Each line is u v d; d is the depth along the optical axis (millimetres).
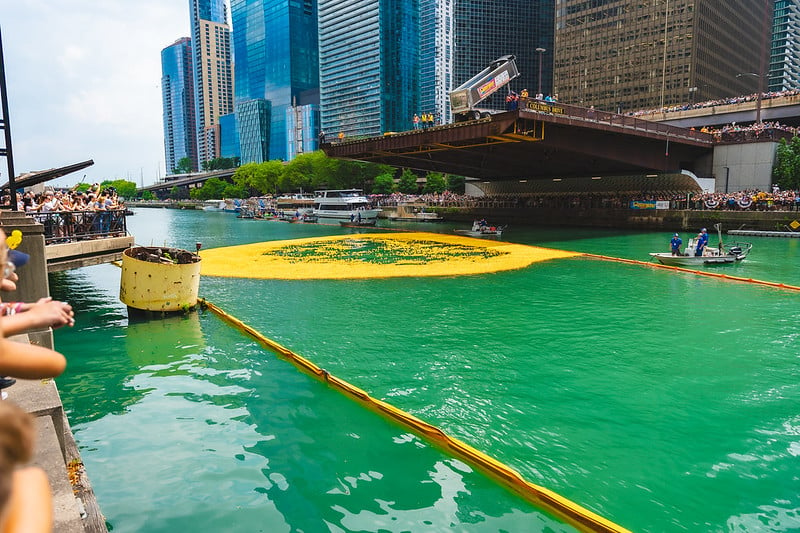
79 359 15039
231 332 17969
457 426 10742
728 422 10961
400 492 8367
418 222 86500
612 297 23797
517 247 45219
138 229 80938
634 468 9148
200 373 13898
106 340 16969
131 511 7824
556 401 12023
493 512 7867
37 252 13656
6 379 5492
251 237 61531
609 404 11859
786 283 27297
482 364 14531
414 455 9555
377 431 10484
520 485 8391
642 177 68000
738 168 61406
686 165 66438
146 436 10281
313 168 125000
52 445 5992
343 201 87312
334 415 11242
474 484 8633
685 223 57062
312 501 8125
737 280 28344
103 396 12328
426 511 7875
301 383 13125
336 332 17781
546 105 44469
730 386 12945
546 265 34406
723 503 8117
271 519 7664
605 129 49531
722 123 89188
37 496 1897
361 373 13836
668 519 7723
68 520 4777
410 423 10570
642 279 28844
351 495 8289
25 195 27781
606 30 160125
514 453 9656
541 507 8008
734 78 166250
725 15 155750
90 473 8922
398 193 110938
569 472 9023
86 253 20562
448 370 14055
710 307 21688
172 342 16766
